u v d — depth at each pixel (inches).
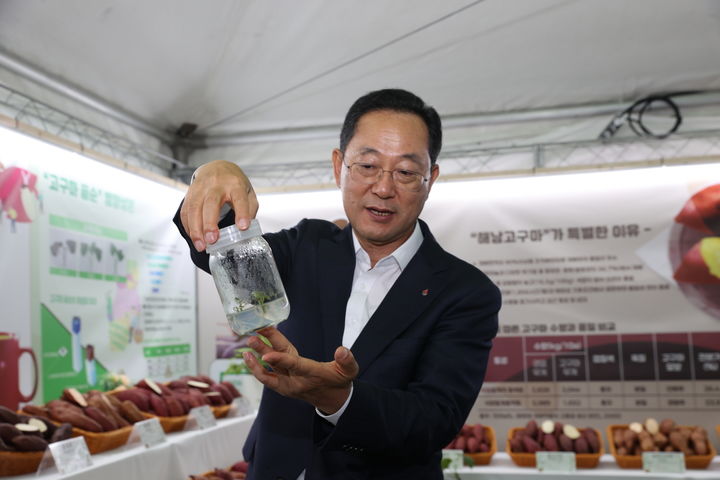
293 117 163.0
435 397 41.2
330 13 120.5
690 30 128.6
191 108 155.8
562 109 158.4
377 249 47.1
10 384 105.3
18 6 107.4
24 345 109.0
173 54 130.4
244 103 154.6
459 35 129.0
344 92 150.7
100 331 128.6
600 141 153.0
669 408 144.6
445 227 155.9
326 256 48.4
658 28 128.0
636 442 127.5
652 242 147.6
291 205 163.2
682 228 146.3
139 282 142.6
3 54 117.6
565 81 148.2
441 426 39.9
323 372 33.2
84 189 126.5
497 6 120.1
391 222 43.8
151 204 148.1
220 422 116.4
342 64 138.3
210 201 35.6
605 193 150.3
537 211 152.8
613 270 148.9
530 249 152.5
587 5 120.5
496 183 154.5
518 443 128.5
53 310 116.3
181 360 156.6
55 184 118.7
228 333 164.1
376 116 43.4
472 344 44.9
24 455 74.4
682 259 145.9
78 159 125.1
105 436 86.9
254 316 34.8
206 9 117.0
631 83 148.7
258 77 142.6
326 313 46.2
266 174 175.0
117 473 82.7
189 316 161.5
